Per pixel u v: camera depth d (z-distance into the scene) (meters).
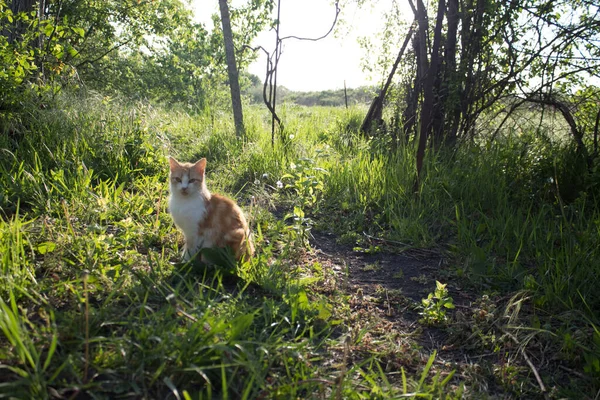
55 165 5.78
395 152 7.50
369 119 9.38
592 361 3.12
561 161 6.25
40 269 3.51
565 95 6.89
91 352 2.51
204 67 13.77
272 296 3.65
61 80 7.58
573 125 6.42
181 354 2.51
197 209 3.94
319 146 8.38
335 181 6.62
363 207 6.11
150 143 6.96
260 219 5.33
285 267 4.06
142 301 3.14
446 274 4.57
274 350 2.82
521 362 3.31
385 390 2.77
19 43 6.34
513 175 6.38
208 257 3.75
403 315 3.87
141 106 8.03
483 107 7.21
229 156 7.71
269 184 6.88
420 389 2.79
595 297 3.98
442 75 7.16
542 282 4.17
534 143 6.93
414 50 7.88
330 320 3.48
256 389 2.47
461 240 5.13
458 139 7.34
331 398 2.47
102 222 4.71
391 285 4.38
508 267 4.46
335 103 25.02
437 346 3.48
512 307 3.91
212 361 2.57
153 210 5.11
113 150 6.38
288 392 2.50
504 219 5.46
